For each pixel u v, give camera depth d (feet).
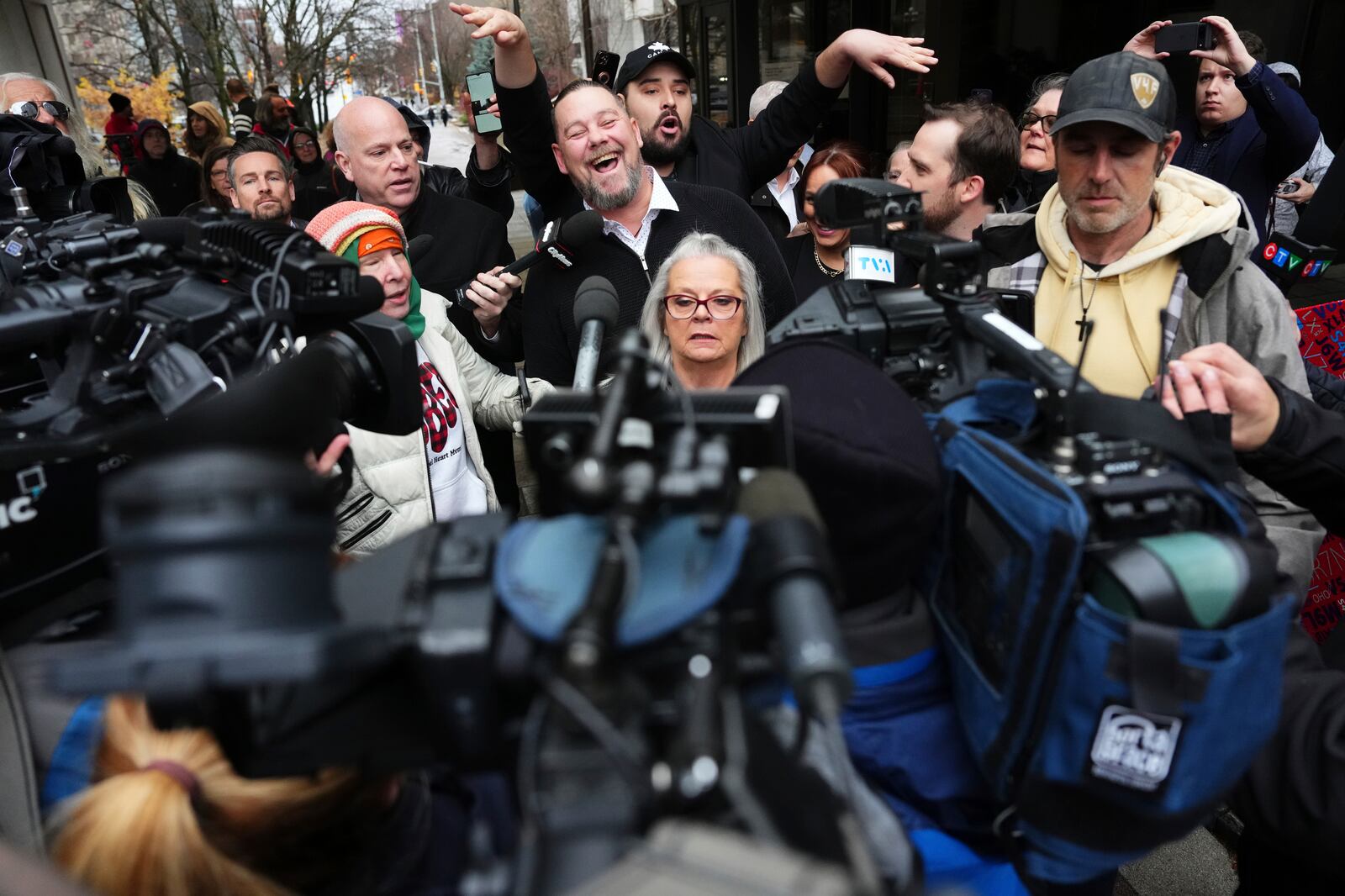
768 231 8.95
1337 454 3.89
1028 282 6.75
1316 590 7.57
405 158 10.13
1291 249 7.75
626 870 1.71
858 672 3.55
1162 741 2.71
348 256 6.95
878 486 3.21
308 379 3.69
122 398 3.76
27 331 3.82
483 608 2.30
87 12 80.48
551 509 2.86
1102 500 2.89
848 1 21.90
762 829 1.85
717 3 26.25
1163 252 5.83
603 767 1.99
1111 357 6.11
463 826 3.17
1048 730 2.90
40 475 3.46
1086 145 5.88
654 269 8.53
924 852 3.55
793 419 3.29
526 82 9.42
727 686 2.20
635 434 2.31
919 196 4.38
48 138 5.83
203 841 2.48
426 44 135.54
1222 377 3.71
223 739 2.48
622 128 8.32
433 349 7.57
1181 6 16.74
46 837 2.80
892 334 4.23
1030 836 3.15
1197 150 12.09
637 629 2.08
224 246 4.52
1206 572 2.71
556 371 8.61
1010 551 3.09
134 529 1.83
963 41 19.61
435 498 7.29
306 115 77.92
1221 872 6.91
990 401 3.73
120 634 1.83
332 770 2.72
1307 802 3.36
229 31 75.36
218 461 1.89
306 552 1.93
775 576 2.26
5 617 3.48
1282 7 16.30
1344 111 17.07
